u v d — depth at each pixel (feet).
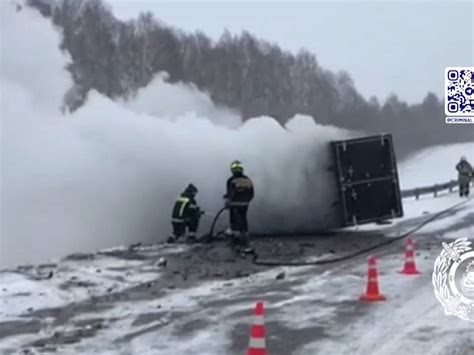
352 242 62.28
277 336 31.96
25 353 29.78
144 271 48.67
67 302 39.68
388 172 67.56
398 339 31.09
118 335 32.71
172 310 37.70
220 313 36.86
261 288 43.34
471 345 29.99
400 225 74.02
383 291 41.37
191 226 61.72
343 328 33.24
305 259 53.67
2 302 39.34
